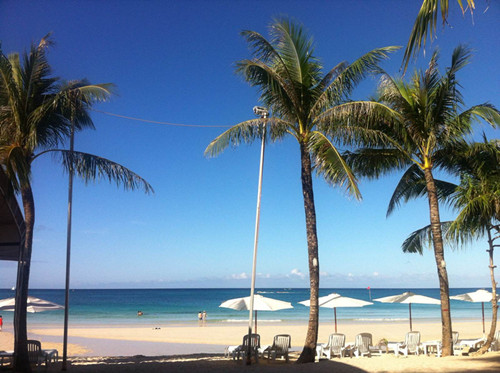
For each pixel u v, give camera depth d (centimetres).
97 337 3350
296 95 1429
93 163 1327
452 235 1456
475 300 1984
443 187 1733
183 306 8812
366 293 16962
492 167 1552
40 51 1291
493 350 1611
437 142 1535
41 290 19575
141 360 1675
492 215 1509
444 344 1466
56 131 1372
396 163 1634
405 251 1866
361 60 1357
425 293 17488
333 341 1603
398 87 1520
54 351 1441
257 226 1466
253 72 1373
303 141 1445
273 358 1539
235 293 16425
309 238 1423
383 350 1764
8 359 1505
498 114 1374
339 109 1342
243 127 1414
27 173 1164
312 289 1415
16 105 1245
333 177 1342
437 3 296
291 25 1405
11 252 1413
